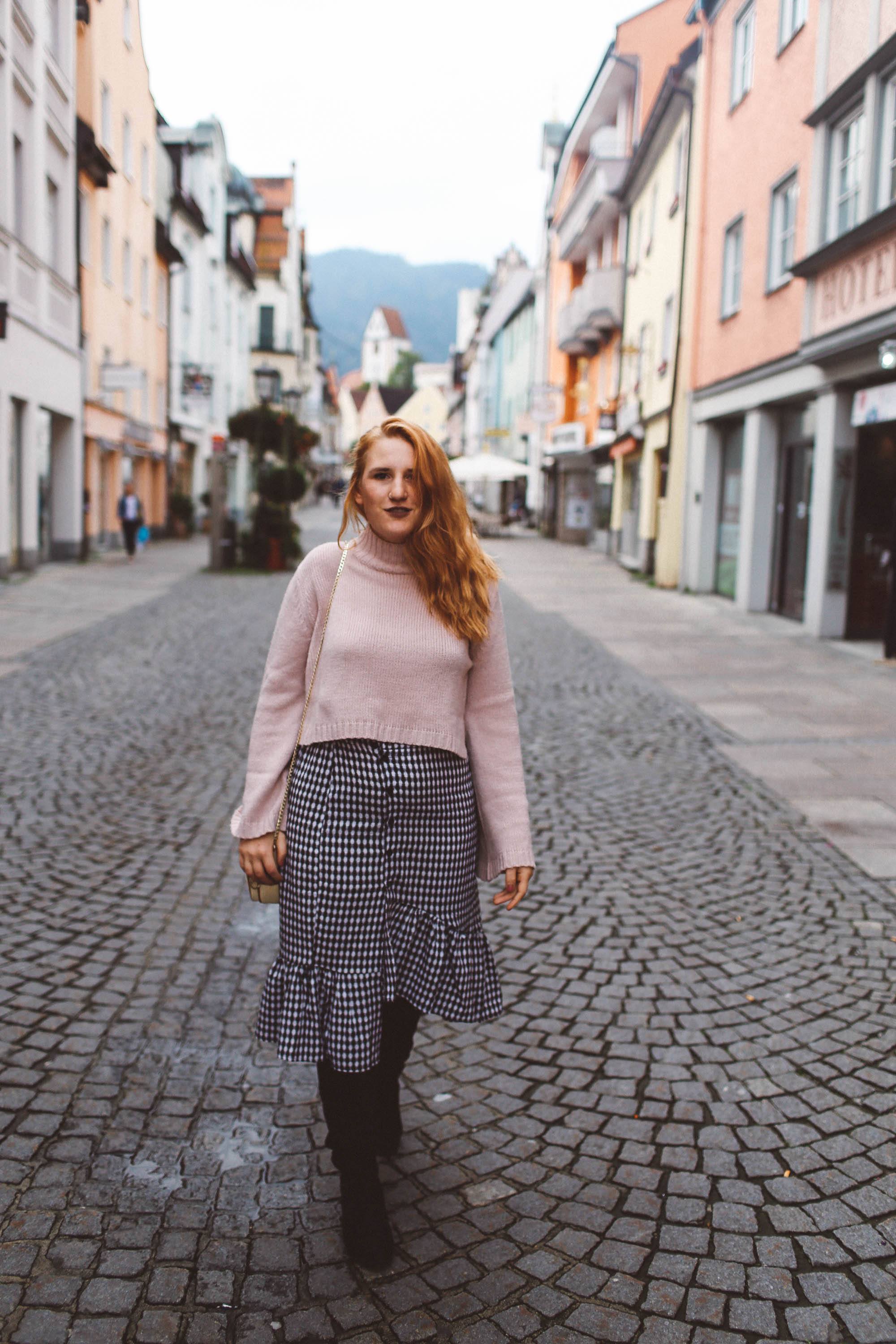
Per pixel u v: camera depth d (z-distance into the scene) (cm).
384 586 237
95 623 1324
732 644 1258
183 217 3466
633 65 2370
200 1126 301
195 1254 248
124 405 2688
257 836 239
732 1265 249
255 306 5475
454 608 237
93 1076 324
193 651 1139
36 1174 275
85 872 498
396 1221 263
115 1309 229
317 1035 233
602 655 1187
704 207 1730
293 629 241
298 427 2256
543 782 681
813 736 820
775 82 1388
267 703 244
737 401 1566
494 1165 287
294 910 236
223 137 4081
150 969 401
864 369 1131
